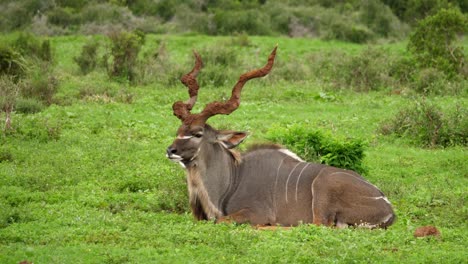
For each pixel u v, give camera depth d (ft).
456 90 239.30
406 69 260.42
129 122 186.39
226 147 108.06
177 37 370.94
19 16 405.39
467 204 120.47
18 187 125.18
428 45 268.41
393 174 147.02
